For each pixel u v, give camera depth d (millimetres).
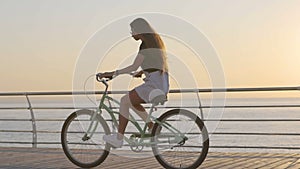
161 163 4039
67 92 5676
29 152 5371
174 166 4000
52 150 5539
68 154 4305
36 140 5902
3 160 4750
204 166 4242
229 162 4488
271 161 4535
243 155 4973
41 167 4305
